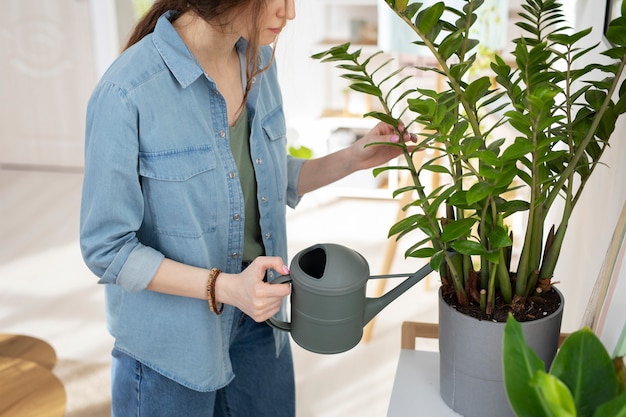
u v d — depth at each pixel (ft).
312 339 3.50
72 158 15.26
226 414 5.05
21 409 5.65
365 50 13.73
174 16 3.98
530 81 3.20
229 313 4.30
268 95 4.50
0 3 14.32
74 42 14.46
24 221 12.98
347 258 3.44
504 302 3.34
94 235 3.83
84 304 10.29
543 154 2.96
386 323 9.73
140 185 3.95
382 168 3.35
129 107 3.69
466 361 3.27
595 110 3.39
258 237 4.59
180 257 4.02
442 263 3.45
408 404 3.54
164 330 4.11
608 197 4.25
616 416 2.02
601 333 3.09
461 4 7.11
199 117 3.94
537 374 1.98
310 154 13.89
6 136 15.24
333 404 8.17
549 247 3.34
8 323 9.84
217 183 4.03
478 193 2.84
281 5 3.63
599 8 4.79
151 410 4.32
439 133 3.11
